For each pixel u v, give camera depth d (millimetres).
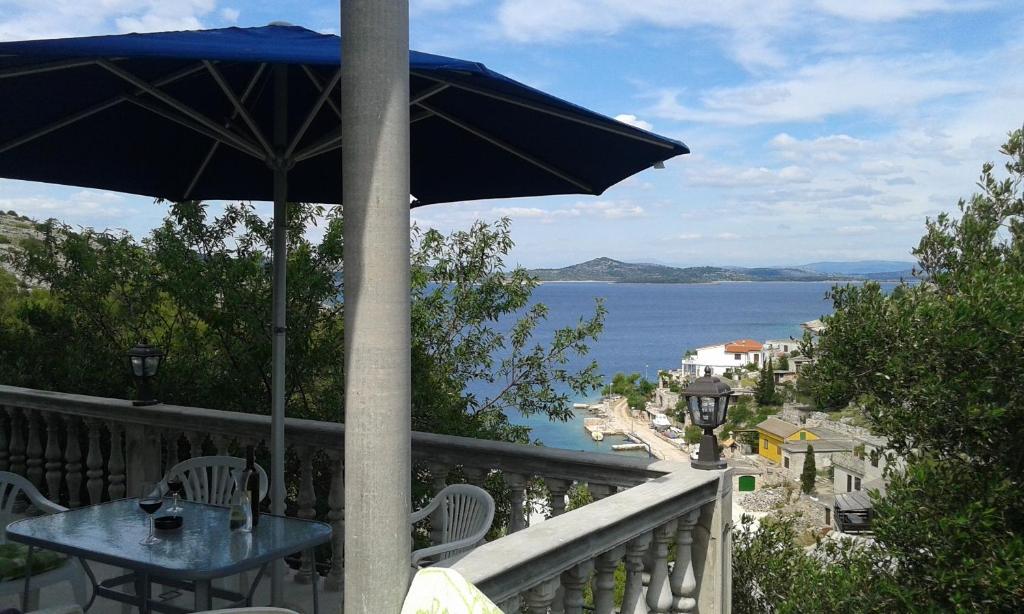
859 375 7133
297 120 4020
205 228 7969
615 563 2752
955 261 7398
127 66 3057
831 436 63875
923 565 6648
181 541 3107
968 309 6234
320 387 7945
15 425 5922
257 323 7449
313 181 4637
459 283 9344
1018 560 5820
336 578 4418
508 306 9320
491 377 9406
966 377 6281
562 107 2648
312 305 7742
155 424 5094
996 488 6172
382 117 1793
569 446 81562
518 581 2254
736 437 74562
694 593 3314
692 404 3398
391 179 1813
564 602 2576
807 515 46781
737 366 111875
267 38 2635
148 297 8180
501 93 2611
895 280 7551
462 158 4055
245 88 3713
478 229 9367
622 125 2875
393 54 1799
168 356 8133
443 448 4176
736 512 49938
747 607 8719
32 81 2951
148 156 4227
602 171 3725
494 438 8844
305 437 4504
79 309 8320
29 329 8391
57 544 3061
